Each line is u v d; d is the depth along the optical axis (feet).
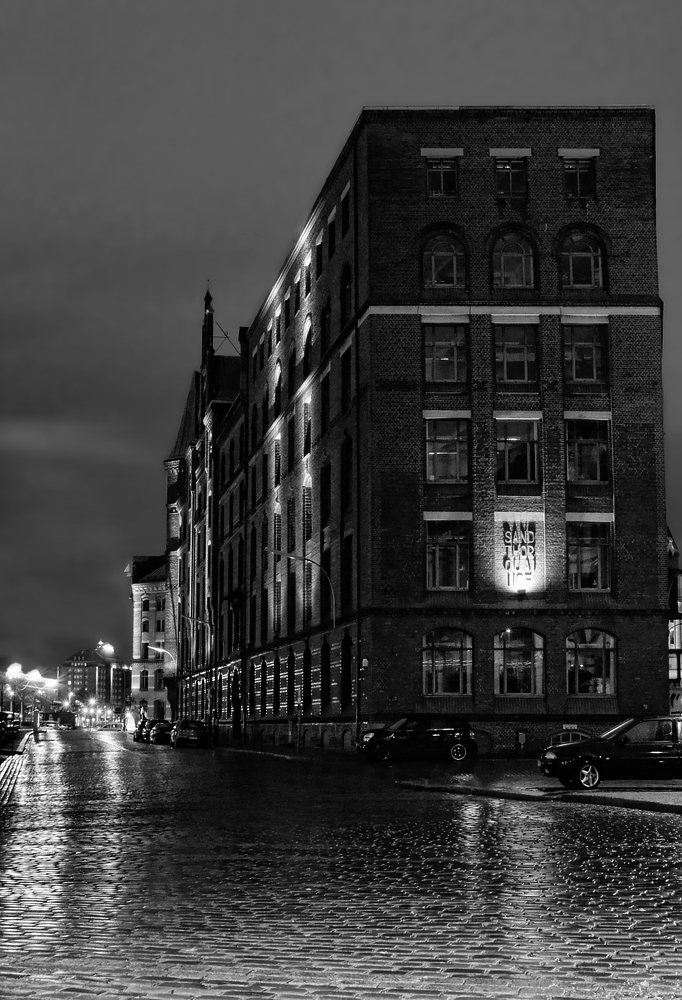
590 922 33.17
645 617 159.12
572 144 165.37
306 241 210.18
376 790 93.35
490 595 158.81
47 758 164.55
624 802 74.90
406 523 159.84
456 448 161.89
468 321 162.81
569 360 163.22
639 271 163.53
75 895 39.27
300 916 34.60
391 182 164.76
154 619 527.40
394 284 163.32
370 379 162.09
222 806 77.56
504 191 165.48
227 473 310.86
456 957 28.66
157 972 27.25
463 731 143.13
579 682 158.51
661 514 160.76
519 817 67.77
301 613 209.26
